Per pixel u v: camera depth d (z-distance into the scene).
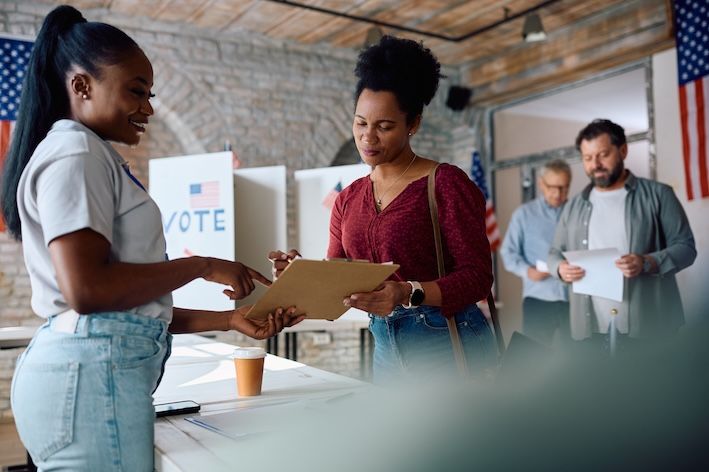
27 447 0.97
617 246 3.13
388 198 1.53
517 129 6.86
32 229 0.98
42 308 0.98
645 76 5.52
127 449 0.94
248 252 3.64
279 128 6.09
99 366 0.93
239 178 3.66
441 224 1.45
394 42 1.45
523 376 0.23
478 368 1.41
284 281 1.13
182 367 1.90
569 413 0.20
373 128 1.47
